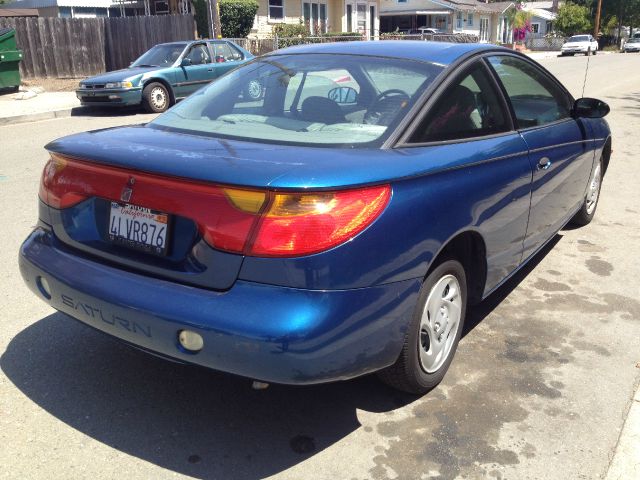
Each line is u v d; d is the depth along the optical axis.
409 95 3.15
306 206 2.40
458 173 3.04
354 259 2.46
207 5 19.83
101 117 13.36
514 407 3.13
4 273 4.71
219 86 3.75
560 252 5.29
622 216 6.26
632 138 10.41
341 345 2.48
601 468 2.71
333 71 3.43
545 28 66.06
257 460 2.75
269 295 2.41
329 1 31.69
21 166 8.42
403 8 44.56
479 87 3.52
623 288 4.57
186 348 2.53
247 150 2.76
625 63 31.45
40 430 2.92
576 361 3.57
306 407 3.13
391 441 2.88
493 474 2.67
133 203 2.71
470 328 3.96
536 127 4.02
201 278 2.53
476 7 47.41
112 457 2.75
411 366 2.97
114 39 20.30
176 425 2.98
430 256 2.81
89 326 2.88
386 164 2.67
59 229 3.07
